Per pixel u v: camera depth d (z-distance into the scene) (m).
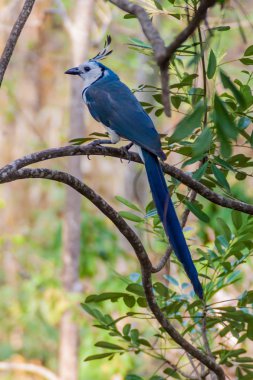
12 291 17.33
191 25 4.49
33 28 17.75
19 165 6.39
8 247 18.86
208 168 7.19
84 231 15.51
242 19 16.30
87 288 16.34
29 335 17.84
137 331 7.61
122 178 21.86
